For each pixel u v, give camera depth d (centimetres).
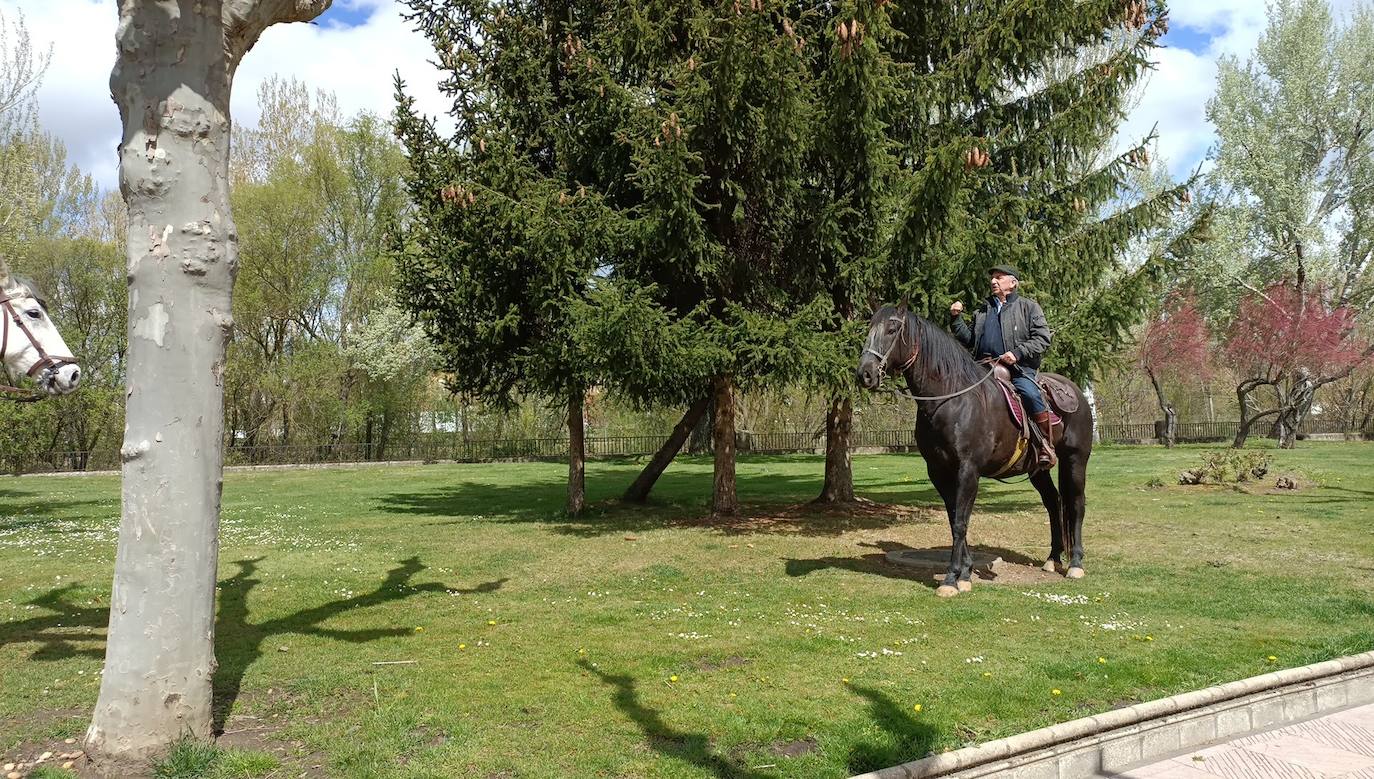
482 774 396
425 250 1410
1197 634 641
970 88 1302
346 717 477
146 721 402
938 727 446
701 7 1157
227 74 418
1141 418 4888
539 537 1231
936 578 877
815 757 409
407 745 433
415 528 1354
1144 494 1686
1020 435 811
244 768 401
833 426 1589
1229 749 439
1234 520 1285
